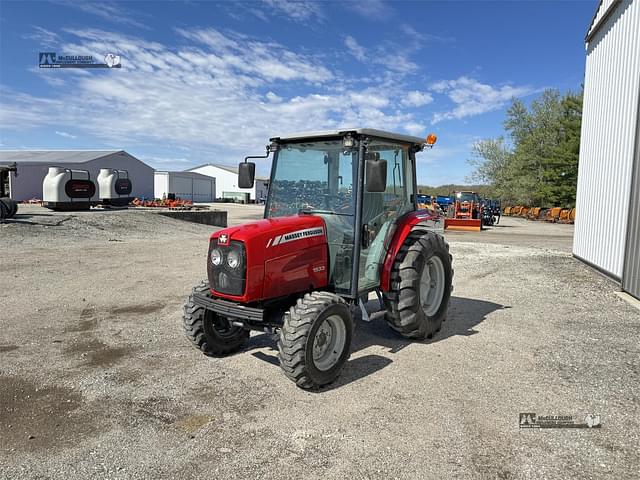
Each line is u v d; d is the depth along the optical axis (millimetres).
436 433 3238
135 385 4027
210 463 2877
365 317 4695
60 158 37594
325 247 4574
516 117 44531
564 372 4324
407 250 5031
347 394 3877
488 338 5363
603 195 9219
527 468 2816
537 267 10344
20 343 5066
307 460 2912
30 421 3389
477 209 24766
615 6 8797
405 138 5145
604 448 3041
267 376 4254
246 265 3902
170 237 15820
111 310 6465
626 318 6203
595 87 10008
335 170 4676
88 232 14969
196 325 4508
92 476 2734
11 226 14031
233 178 64875
